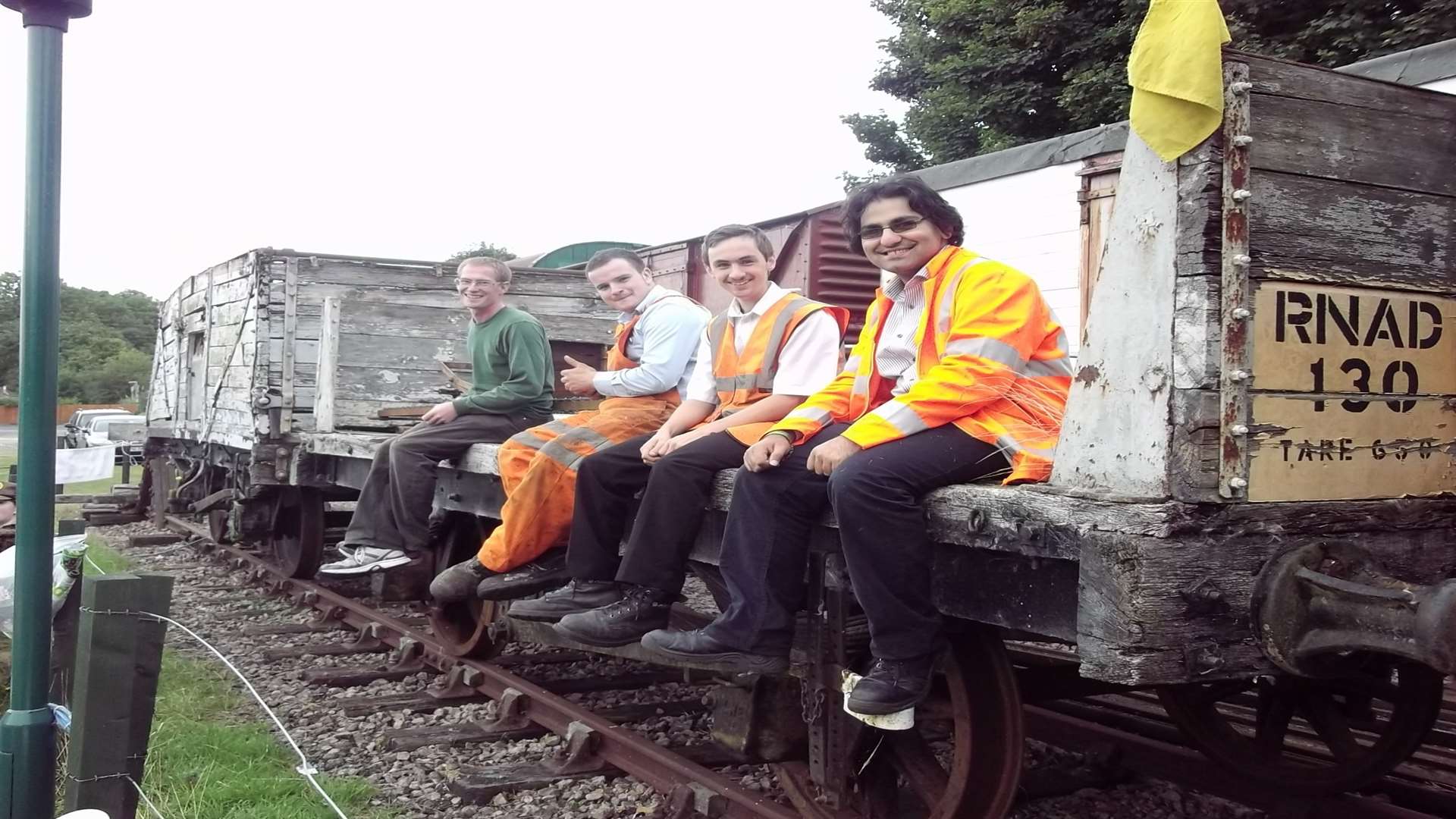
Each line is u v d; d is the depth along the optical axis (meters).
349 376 7.91
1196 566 2.31
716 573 4.06
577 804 4.05
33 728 2.75
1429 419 2.63
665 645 3.22
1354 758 3.60
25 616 2.78
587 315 8.75
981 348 2.82
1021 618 2.67
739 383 3.67
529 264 14.76
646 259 11.19
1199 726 3.92
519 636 4.19
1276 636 2.34
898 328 3.18
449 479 5.33
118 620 3.05
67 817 2.43
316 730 4.95
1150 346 2.39
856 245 3.26
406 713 5.20
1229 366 2.31
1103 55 13.59
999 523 2.59
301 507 8.06
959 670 3.12
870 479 2.72
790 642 3.13
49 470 2.75
